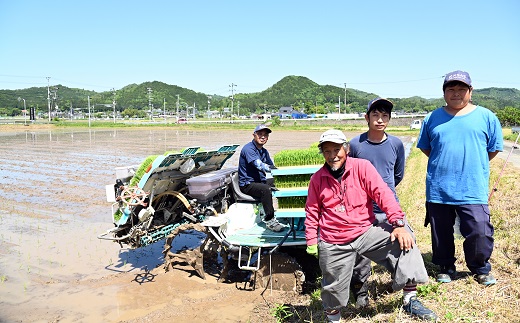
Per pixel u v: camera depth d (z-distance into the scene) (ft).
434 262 15.96
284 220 21.74
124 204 22.59
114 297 19.69
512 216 24.03
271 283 19.63
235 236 20.71
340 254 12.48
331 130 11.96
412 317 12.68
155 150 90.17
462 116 14.70
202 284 21.09
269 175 23.79
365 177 12.07
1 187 47.60
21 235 29.55
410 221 26.48
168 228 24.16
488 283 14.67
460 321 12.42
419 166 54.24
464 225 14.76
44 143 113.60
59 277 22.13
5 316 17.85
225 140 120.67
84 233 30.04
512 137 103.35
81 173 57.93
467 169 14.57
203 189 21.52
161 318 17.46
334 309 13.01
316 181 12.60
